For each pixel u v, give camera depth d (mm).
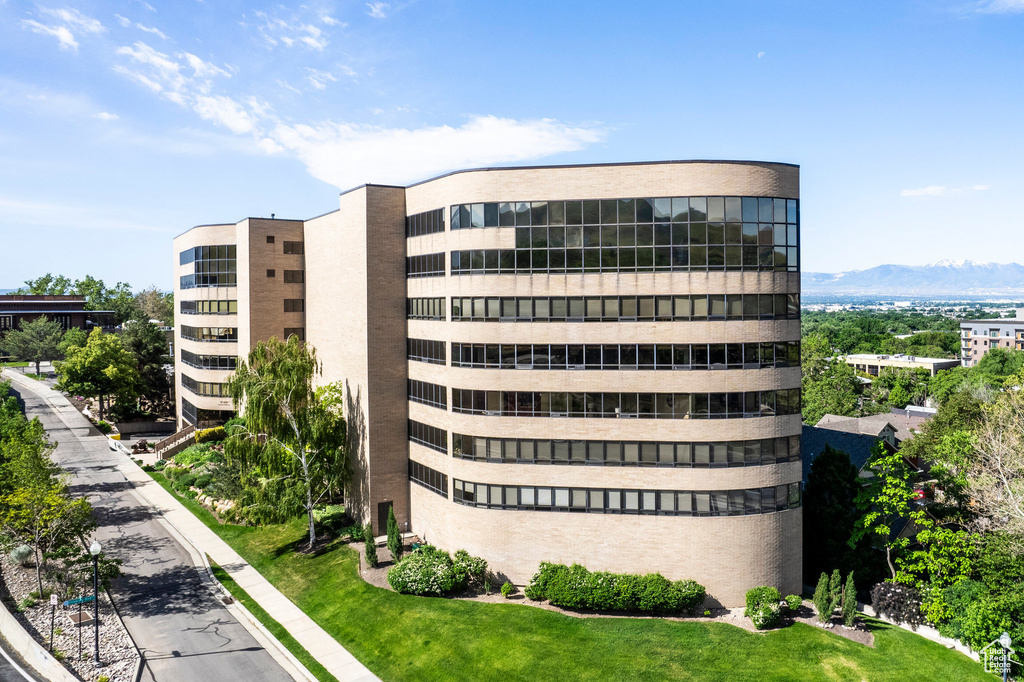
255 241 53344
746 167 33406
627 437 34219
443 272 37781
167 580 36844
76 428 70562
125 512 47125
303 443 41750
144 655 29219
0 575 36219
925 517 38156
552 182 34656
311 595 35281
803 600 35562
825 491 39281
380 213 41031
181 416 68188
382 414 41688
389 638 30922
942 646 31406
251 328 53375
